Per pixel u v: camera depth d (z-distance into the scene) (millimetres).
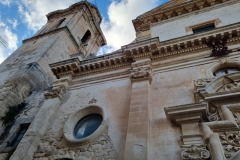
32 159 11406
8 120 16469
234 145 7762
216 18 16297
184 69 12812
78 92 15070
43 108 14203
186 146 8352
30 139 12023
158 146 9031
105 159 9719
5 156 12977
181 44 13781
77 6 36469
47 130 12883
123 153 9602
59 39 27750
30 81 20516
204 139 8359
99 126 11477
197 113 9273
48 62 24266
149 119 10383
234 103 9289
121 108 12039
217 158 7301
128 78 14102
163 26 18531
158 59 14305
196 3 18469
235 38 12695
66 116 13328
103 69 15906
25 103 18391
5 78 21062
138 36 18828
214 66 12000
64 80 16125
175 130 9406
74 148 10891
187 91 11180
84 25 35688
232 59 11898
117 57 15359
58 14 36938
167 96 11406
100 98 13609
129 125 10102
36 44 28016
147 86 12148
